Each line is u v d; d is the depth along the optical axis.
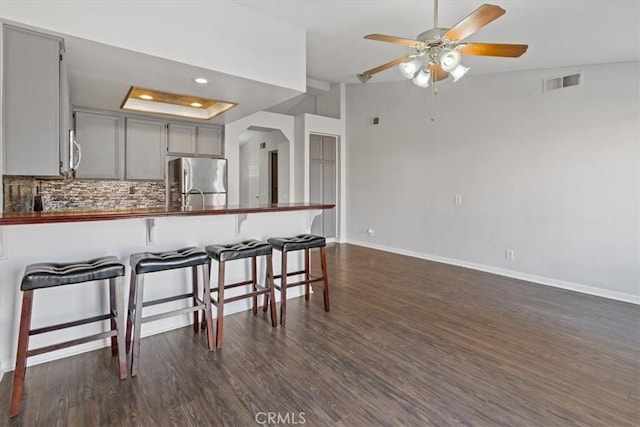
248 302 3.37
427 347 2.61
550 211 4.29
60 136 2.30
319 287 4.14
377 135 6.49
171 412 1.83
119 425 1.73
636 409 1.90
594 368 2.33
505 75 4.64
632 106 3.64
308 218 3.79
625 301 3.70
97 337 2.05
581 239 4.05
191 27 2.73
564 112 4.12
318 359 2.41
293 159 6.71
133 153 4.75
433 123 5.58
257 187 8.24
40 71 2.20
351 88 6.96
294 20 3.29
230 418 1.79
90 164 4.42
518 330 2.94
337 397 1.98
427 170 5.70
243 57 3.04
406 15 3.15
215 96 3.75
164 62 2.69
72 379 2.11
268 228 3.46
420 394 2.02
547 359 2.45
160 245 2.76
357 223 6.98
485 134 4.91
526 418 1.82
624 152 3.71
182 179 4.98
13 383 1.88
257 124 6.11
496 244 4.85
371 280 4.45
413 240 5.95
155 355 2.43
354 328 2.94
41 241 2.25
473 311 3.37
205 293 2.50
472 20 2.14
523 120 4.50
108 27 2.36
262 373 2.22
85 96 3.78
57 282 1.88
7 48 2.09
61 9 2.19
